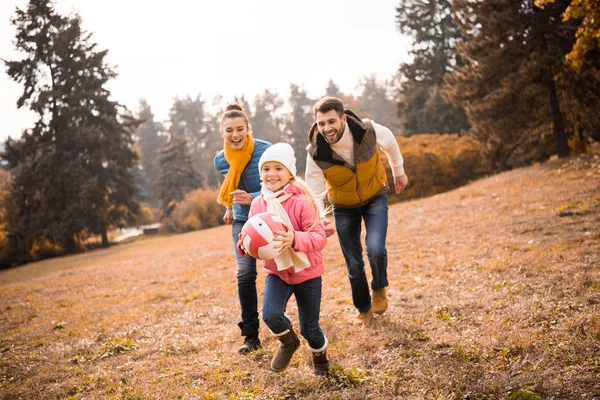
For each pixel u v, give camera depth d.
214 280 9.17
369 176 4.57
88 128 39.53
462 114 40.81
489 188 17.31
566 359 3.26
